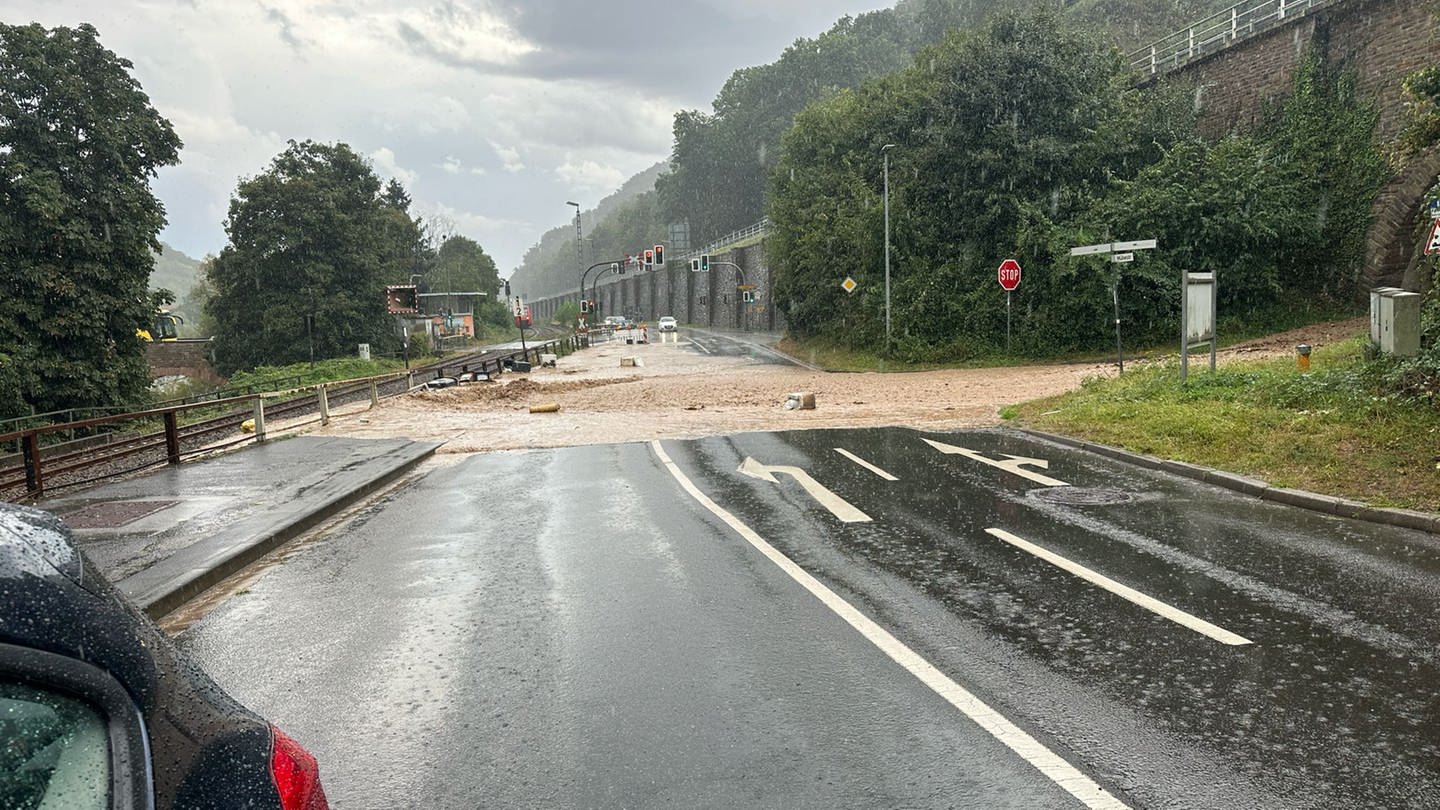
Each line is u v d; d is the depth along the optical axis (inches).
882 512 340.8
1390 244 1163.9
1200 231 1275.8
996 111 1429.6
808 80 4726.9
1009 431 567.5
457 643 208.5
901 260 1552.7
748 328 3703.3
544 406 825.5
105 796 55.6
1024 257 1400.1
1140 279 1301.7
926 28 4124.0
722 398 960.9
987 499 358.9
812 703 168.2
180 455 525.0
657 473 451.2
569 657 196.7
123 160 1181.1
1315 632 195.9
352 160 2465.6
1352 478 336.5
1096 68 1451.8
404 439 609.6
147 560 279.4
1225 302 1296.8
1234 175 1253.7
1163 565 254.1
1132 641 195.2
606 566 273.6
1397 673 172.4
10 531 64.8
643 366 1680.6
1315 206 1244.5
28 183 1042.1
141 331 1282.0
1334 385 479.5
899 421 646.5
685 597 238.5
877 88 1862.7
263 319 2240.4
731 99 5285.4
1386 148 1135.6
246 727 68.4
